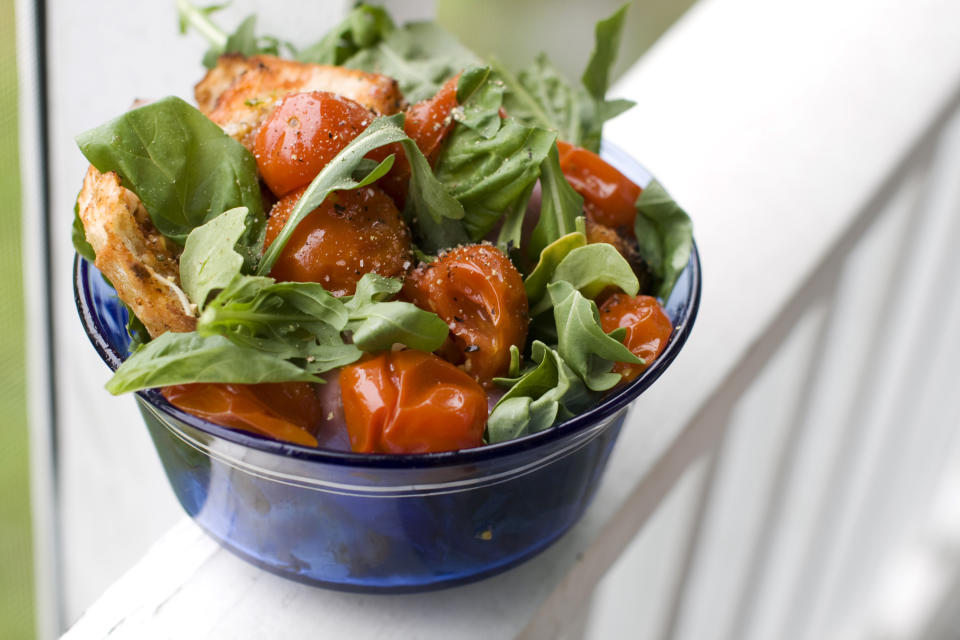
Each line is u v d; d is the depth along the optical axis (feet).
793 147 2.02
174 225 1.51
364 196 1.51
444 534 1.52
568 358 1.49
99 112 2.12
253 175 1.53
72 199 2.14
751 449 2.32
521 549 1.58
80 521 2.41
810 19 2.18
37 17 2.04
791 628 2.76
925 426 2.63
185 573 1.63
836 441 2.47
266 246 1.51
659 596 2.28
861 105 2.06
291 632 1.60
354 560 1.54
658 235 1.65
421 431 1.45
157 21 2.08
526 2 3.68
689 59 2.14
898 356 2.48
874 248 2.21
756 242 1.92
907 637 2.82
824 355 2.24
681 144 2.03
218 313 1.42
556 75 1.76
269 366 1.43
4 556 2.47
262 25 2.06
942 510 2.72
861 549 2.73
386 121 1.51
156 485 2.10
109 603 1.60
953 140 2.20
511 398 1.48
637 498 1.74
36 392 2.33
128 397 2.08
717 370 1.82
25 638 2.51
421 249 1.56
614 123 2.06
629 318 1.54
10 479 2.39
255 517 1.53
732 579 2.51
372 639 1.60
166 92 2.13
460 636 1.61
